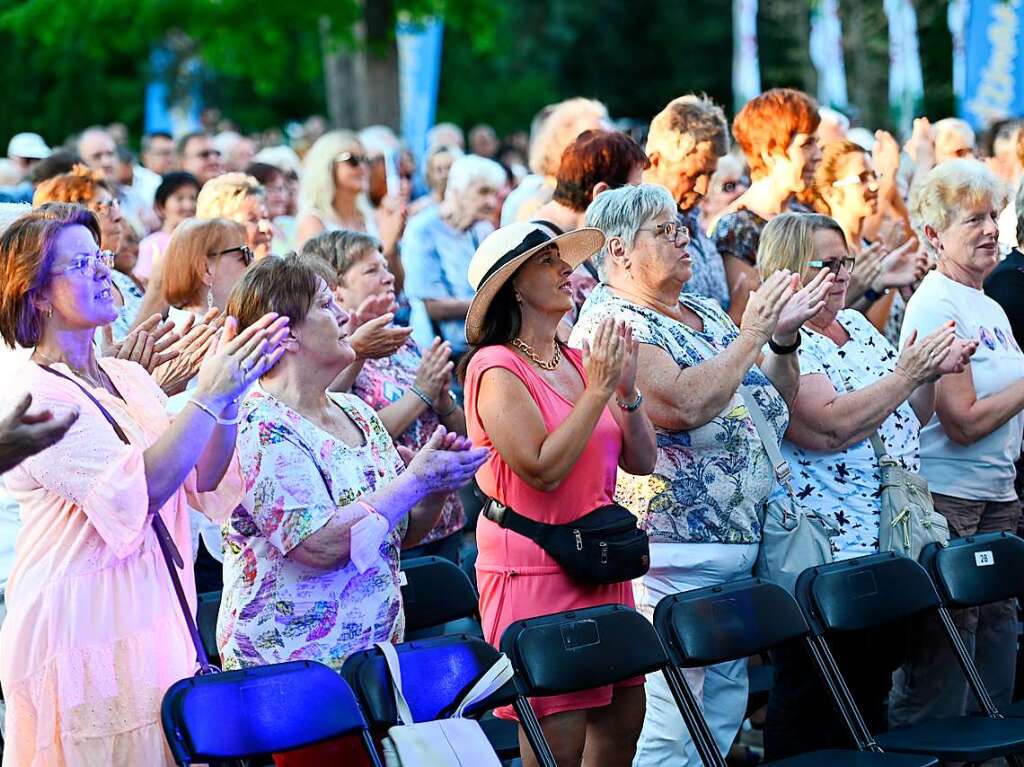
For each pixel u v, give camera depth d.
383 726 4.53
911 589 5.81
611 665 4.94
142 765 4.28
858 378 6.30
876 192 8.12
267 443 4.68
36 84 34.84
